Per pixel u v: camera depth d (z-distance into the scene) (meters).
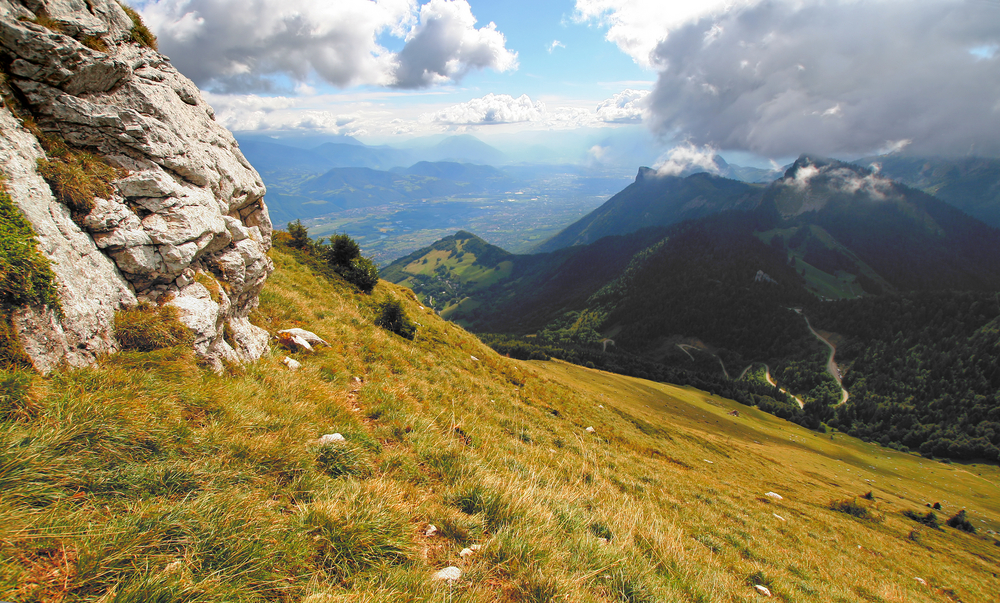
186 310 7.46
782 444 93.31
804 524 20.17
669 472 19.67
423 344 22.81
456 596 4.06
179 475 4.36
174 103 9.64
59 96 6.98
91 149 7.39
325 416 7.71
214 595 3.21
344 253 28.75
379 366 13.80
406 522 5.01
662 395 97.38
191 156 9.22
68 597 2.95
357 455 6.27
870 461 129.25
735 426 94.00
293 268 22.58
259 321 11.97
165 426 4.98
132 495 3.98
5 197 5.05
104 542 3.33
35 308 5.09
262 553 3.71
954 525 52.22
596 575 5.32
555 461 11.86
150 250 7.30
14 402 4.32
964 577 21.69
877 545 21.38
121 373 5.62
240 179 11.89
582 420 24.66
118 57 8.04
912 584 16.20
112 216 6.88
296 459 5.44
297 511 4.57
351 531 4.39
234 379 7.64
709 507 15.66
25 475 3.61
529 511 6.02
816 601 9.47
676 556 7.20
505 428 14.30
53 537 3.23
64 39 6.76
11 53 6.45
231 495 4.36
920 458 171.62
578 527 6.48
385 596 3.68
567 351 195.62
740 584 8.43
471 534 5.31
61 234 5.88
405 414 9.28
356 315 20.05
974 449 174.25
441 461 7.23
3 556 3.02
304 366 10.45
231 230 10.63
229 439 5.31
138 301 7.09
